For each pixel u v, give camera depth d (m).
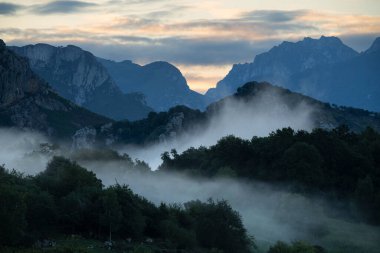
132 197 137.75
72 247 107.12
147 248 119.62
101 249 113.44
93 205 125.94
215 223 139.75
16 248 105.06
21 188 127.25
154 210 139.88
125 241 124.31
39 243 110.12
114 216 123.50
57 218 122.44
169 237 130.38
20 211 109.06
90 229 125.56
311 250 138.50
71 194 128.38
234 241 139.50
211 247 136.88
